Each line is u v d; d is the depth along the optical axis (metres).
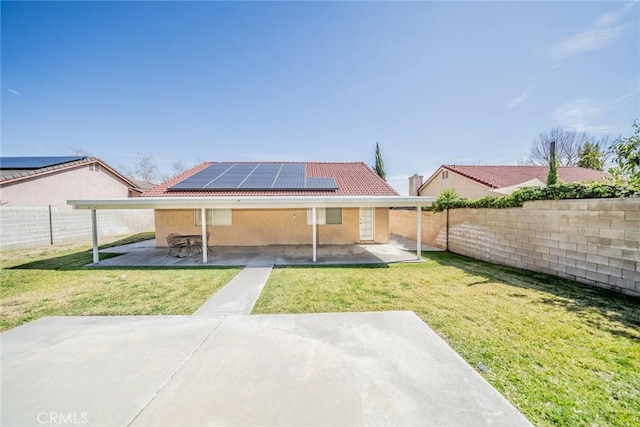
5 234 11.09
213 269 7.93
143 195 10.89
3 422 2.26
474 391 2.61
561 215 6.38
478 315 4.42
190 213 12.48
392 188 12.42
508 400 2.51
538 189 6.98
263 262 8.88
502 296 5.30
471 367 3.01
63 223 13.43
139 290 5.98
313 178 12.64
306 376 2.84
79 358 3.21
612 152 5.55
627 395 2.56
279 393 2.57
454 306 4.84
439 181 21.05
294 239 12.88
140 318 4.41
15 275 7.30
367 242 13.11
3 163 15.75
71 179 16.59
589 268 5.76
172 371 2.94
